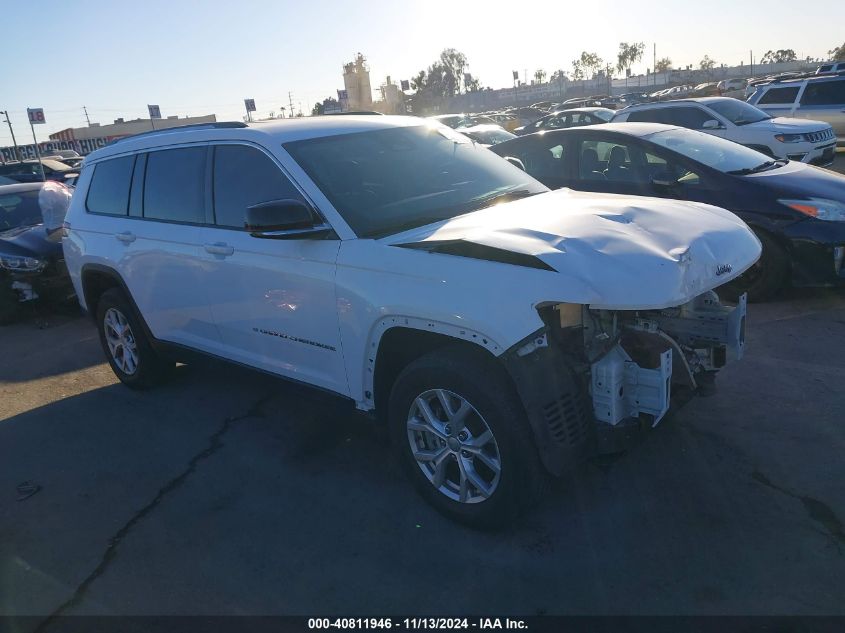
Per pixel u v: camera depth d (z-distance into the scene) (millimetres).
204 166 4410
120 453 4523
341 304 3516
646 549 3078
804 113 16984
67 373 6301
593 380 3104
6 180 22266
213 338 4559
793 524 3160
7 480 4289
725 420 4156
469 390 3043
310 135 4121
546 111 48625
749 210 6086
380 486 3828
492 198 4090
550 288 2854
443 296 3074
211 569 3230
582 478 3666
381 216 3684
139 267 4910
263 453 4336
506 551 3156
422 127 4621
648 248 3086
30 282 8055
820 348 5113
